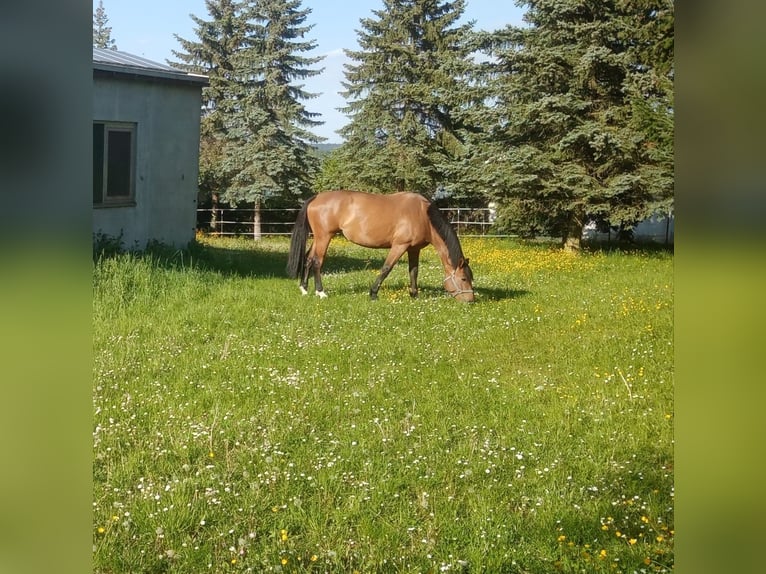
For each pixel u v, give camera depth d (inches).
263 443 196.7
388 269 446.9
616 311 417.1
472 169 893.2
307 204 451.2
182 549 141.6
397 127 1256.8
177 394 241.0
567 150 826.8
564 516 157.5
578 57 806.5
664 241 1013.2
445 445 203.3
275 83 1259.2
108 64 529.0
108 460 183.8
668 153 636.7
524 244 967.0
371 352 308.5
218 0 1360.7
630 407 238.4
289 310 402.6
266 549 142.1
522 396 253.0
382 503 163.3
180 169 608.7
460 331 360.2
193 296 421.7
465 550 143.9
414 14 1280.8
